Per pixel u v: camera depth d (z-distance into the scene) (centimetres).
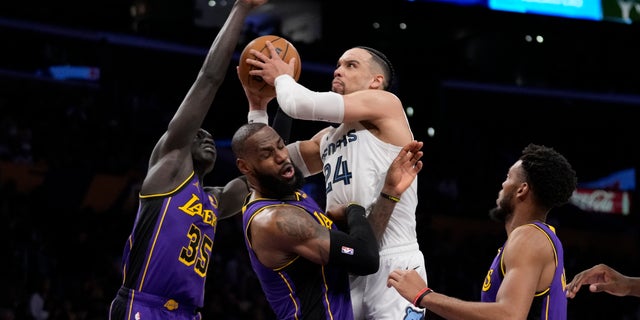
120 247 1034
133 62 1473
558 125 1798
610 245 1476
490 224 1414
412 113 1666
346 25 1606
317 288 326
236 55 1519
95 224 1055
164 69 1504
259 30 1595
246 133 333
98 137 1280
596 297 1188
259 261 329
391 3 1373
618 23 1429
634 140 1814
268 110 1451
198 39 1501
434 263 1234
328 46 1603
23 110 1332
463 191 1599
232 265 1031
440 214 1420
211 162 380
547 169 337
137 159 1273
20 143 1188
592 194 1667
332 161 362
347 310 331
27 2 1393
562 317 323
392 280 325
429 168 1628
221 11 1561
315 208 340
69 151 1220
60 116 1342
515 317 301
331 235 314
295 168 341
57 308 860
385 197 333
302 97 331
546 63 1728
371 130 353
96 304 882
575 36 1445
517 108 1767
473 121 1758
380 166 349
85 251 988
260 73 350
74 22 1423
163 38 1470
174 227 354
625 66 1709
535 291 313
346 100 339
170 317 355
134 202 1175
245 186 409
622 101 1728
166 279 353
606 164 1831
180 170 361
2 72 1384
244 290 1014
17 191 1090
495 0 1380
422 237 1267
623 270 1397
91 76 1466
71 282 948
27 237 962
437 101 1675
